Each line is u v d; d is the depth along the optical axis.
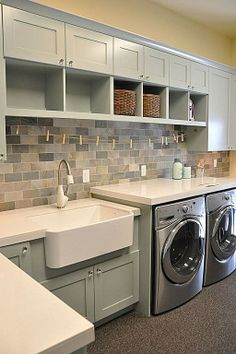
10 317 0.85
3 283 1.08
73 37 2.19
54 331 0.79
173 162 3.65
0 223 1.97
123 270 2.35
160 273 2.41
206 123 3.57
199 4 3.24
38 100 2.39
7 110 1.93
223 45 4.20
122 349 2.04
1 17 1.85
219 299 2.71
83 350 0.84
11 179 2.32
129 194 2.49
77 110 2.64
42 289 1.04
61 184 2.50
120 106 2.64
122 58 2.53
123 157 3.11
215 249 3.00
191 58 3.22
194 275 2.72
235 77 3.96
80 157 2.74
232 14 3.50
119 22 2.90
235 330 2.25
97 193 2.77
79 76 2.50
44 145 2.48
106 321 2.35
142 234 2.42
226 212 3.09
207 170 4.20
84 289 2.10
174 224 2.49
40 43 2.03
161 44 2.82
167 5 3.26
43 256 1.89
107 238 2.11
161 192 2.56
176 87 3.06
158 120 2.91
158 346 2.07
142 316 2.44
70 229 1.89
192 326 2.30
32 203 2.45
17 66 2.14
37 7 1.99
